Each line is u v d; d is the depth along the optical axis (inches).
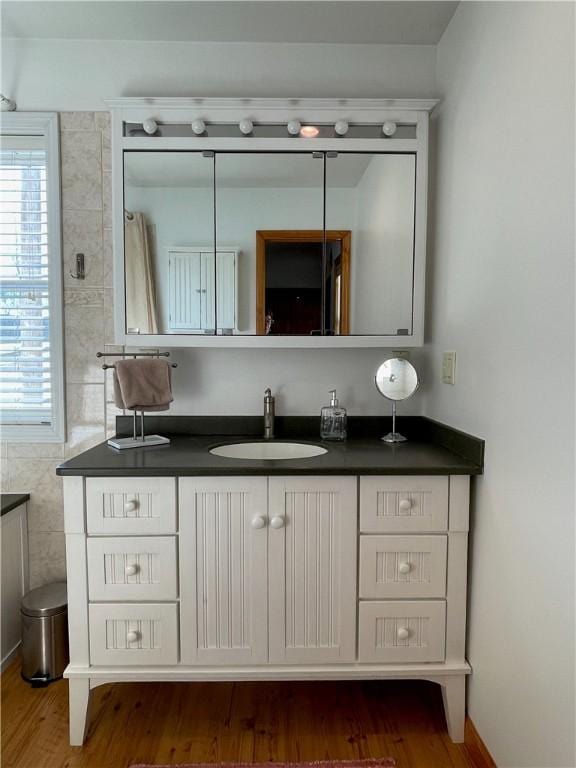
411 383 73.3
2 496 76.3
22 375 78.6
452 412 66.7
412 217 72.3
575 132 39.4
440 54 73.0
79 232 76.0
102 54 74.8
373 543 57.4
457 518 57.3
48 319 77.9
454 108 66.2
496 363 53.4
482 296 57.1
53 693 67.0
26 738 59.6
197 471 56.1
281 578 57.6
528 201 46.8
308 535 57.4
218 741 59.4
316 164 71.8
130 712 64.1
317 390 79.1
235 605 57.7
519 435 48.4
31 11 67.7
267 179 71.8
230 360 78.7
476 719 57.5
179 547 57.2
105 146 75.3
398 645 58.4
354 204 72.0
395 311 72.7
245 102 70.2
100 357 74.5
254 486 56.7
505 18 51.4
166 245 71.8
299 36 73.6
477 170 58.6
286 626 58.0
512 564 49.6
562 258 41.3
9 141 76.3
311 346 72.5
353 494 57.1
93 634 57.7
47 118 74.6
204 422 78.4
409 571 57.5
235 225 71.9
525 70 47.3
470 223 60.5
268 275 72.2
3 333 78.1
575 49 39.4
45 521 78.4
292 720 62.8
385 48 75.4
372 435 79.0
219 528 57.1
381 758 56.9
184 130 71.2
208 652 58.0
